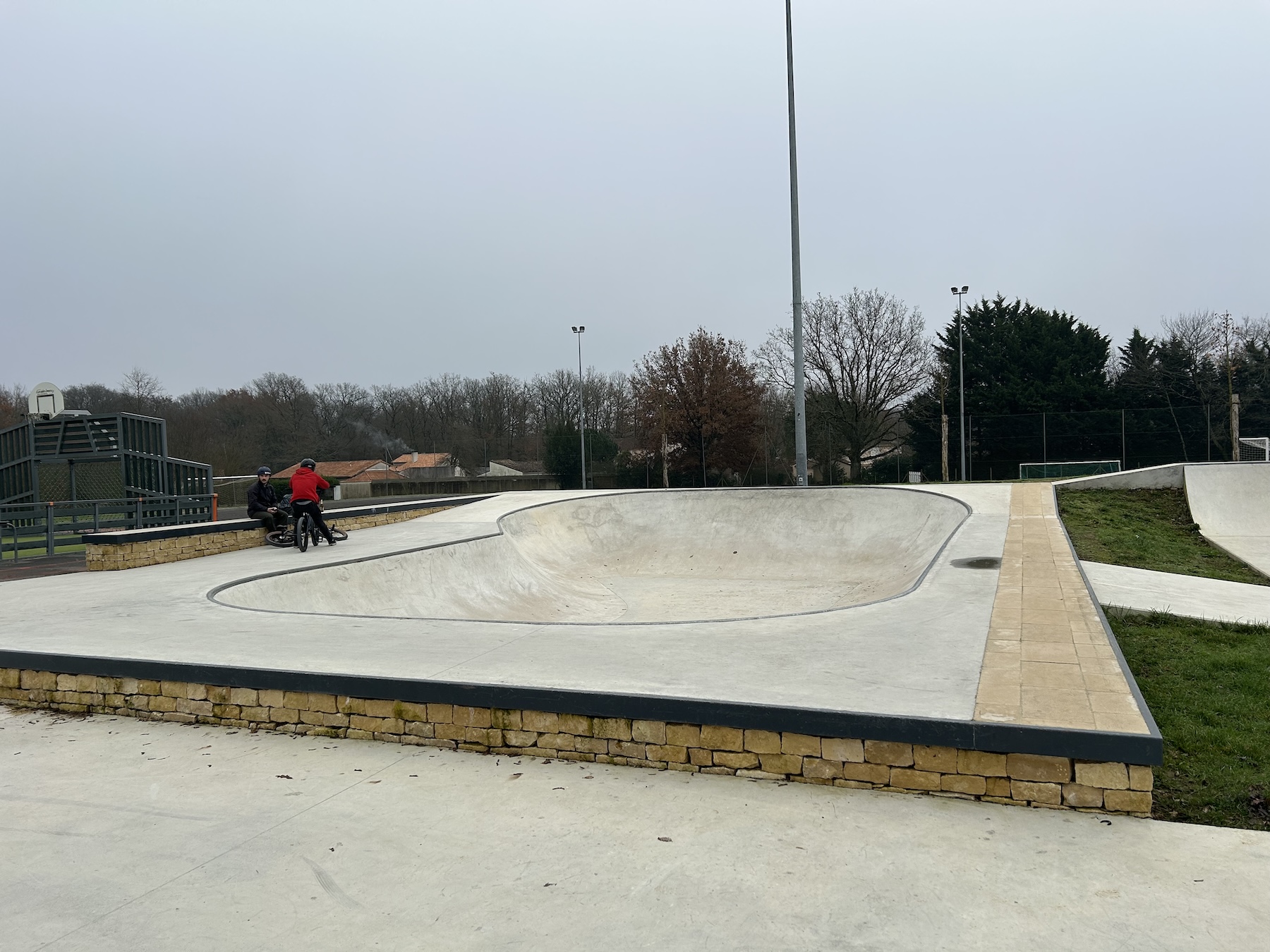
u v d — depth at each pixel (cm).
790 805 360
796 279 1841
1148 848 317
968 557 946
